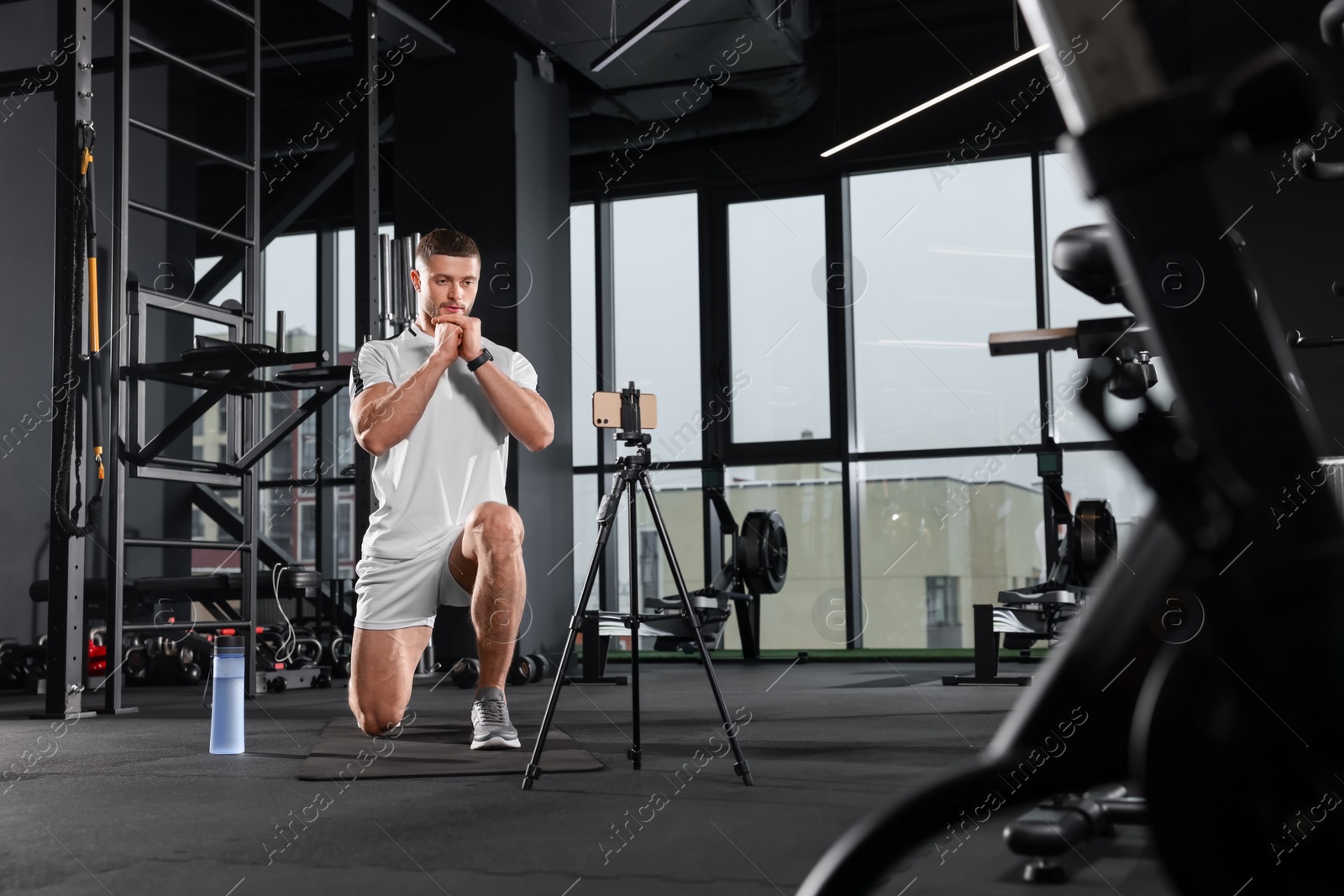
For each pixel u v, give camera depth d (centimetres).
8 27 690
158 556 787
